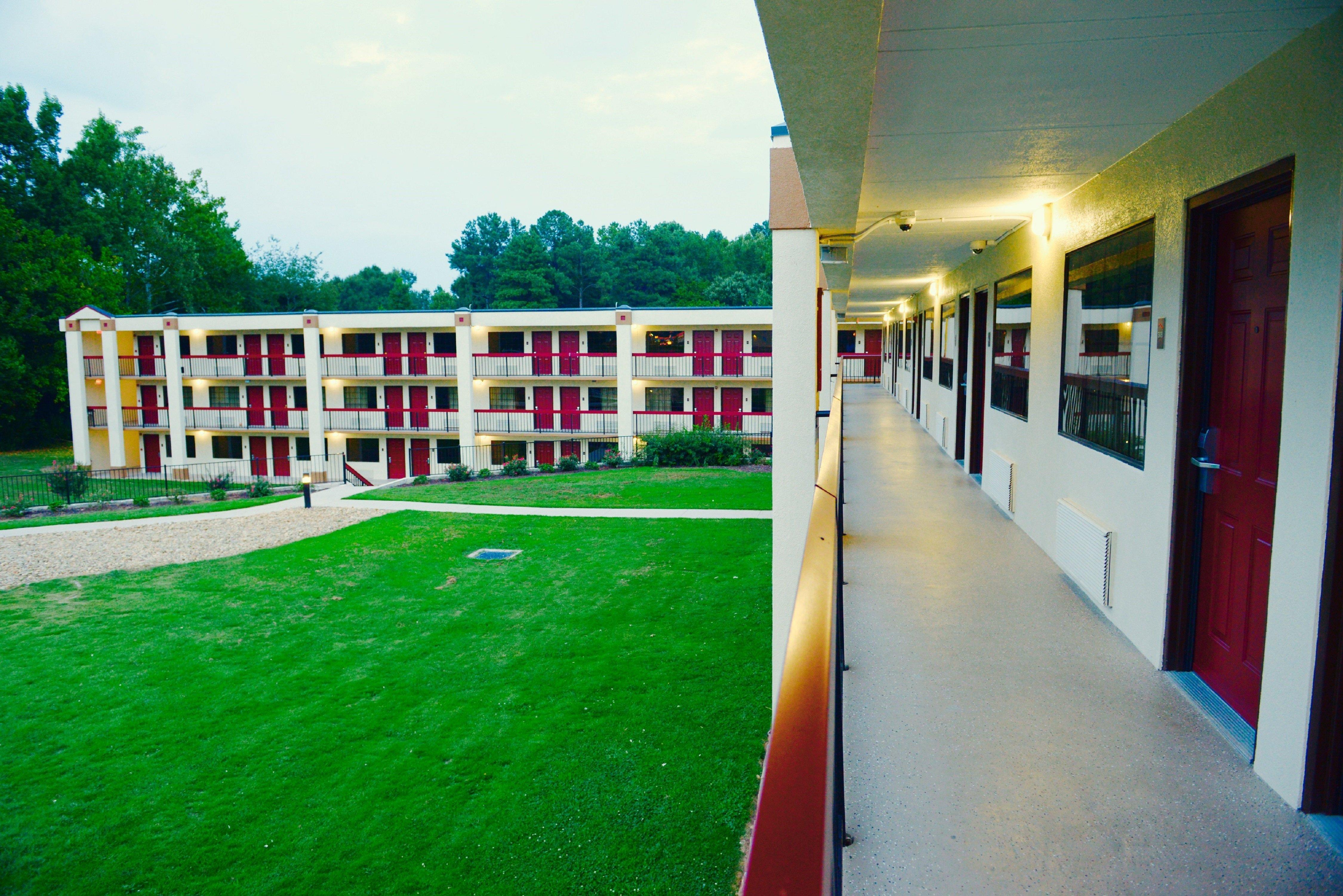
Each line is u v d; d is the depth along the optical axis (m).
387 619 11.59
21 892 5.71
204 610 12.14
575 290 75.81
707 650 9.91
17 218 43.41
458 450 33.22
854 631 4.00
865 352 37.78
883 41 2.50
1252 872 2.13
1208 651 3.35
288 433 33.88
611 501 20.66
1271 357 2.88
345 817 6.50
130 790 7.01
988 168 4.43
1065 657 3.68
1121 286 4.28
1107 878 2.10
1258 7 2.23
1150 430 3.74
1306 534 2.40
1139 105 3.22
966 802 2.47
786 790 0.91
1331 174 2.31
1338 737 2.32
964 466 9.65
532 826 6.26
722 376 31.09
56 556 15.96
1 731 8.19
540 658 9.84
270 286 66.62
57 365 41.66
